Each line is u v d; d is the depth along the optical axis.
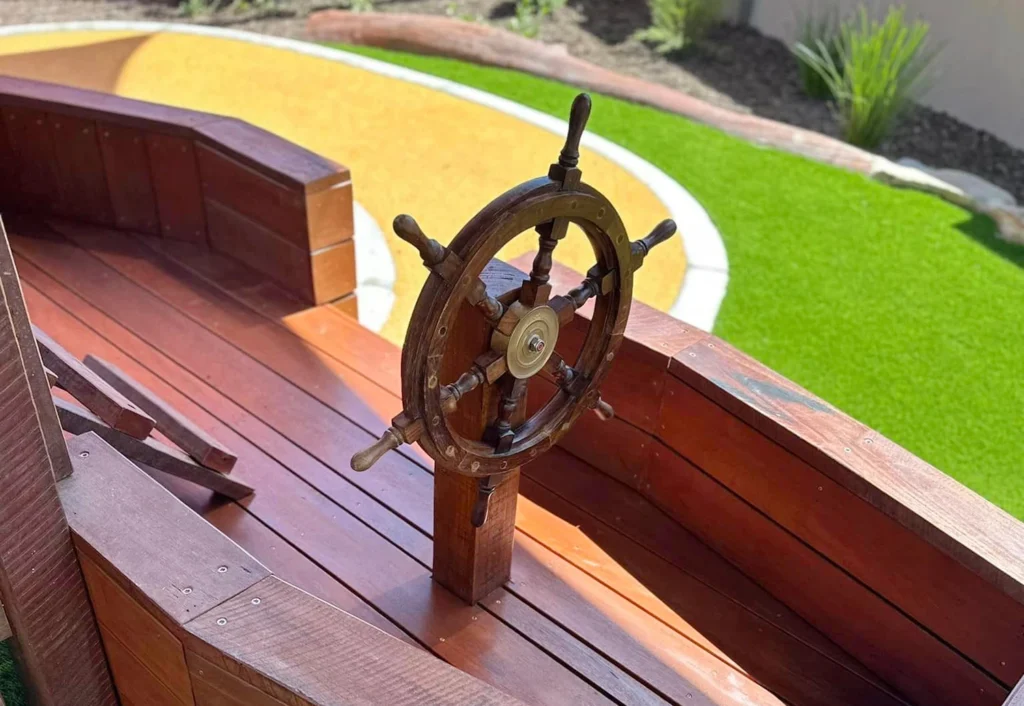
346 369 2.62
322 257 2.85
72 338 2.68
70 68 5.33
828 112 6.00
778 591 1.98
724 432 1.97
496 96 5.38
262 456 2.25
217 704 1.33
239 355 2.65
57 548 1.43
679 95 5.76
